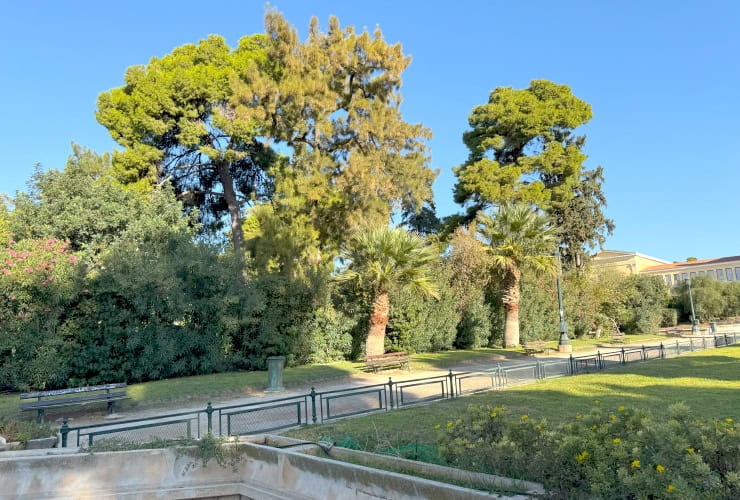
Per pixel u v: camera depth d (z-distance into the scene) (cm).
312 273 2195
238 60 2595
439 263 2883
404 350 2470
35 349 1451
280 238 2267
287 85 2309
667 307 5838
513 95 4094
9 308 1445
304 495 508
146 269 1633
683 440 371
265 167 2739
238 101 2309
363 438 736
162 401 1238
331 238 2588
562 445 410
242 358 1936
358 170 2362
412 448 631
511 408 946
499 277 2942
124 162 2406
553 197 4269
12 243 1598
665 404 926
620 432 432
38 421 999
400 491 428
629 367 1677
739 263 7325
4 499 542
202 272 1783
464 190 3978
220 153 2600
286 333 2086
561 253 4734
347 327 2298
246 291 1872
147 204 2266
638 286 4497
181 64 2517
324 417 998
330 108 2395
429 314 2634
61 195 2109
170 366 1709
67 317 1546
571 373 1564
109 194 2189
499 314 3148
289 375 1673
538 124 4025
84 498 555
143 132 2480
